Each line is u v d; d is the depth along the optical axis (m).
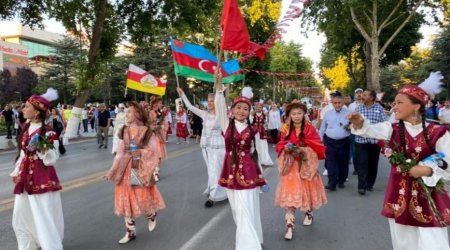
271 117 18.47
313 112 18.39
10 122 24.70
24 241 5.04
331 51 42.34
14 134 27.47
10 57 77.75
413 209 3.61
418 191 3.62
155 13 22.25
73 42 58.97
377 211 7.31
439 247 3.53
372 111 8.87
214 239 5.79
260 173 5.29
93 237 5.93
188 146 19.62
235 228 6.29
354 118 3.85
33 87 60.94
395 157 3.65
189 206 7.71
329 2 28.05
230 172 5.15
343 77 57.06
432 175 3.50
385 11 28.97
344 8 27.94
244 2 27.94
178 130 21.62
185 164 13.16
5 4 19.16
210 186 7.73
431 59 42.69
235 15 5.30
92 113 33.50
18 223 5.01
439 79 3.64
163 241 5.73
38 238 4.93
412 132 3.67
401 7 28.56
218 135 7.86
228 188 5.14
